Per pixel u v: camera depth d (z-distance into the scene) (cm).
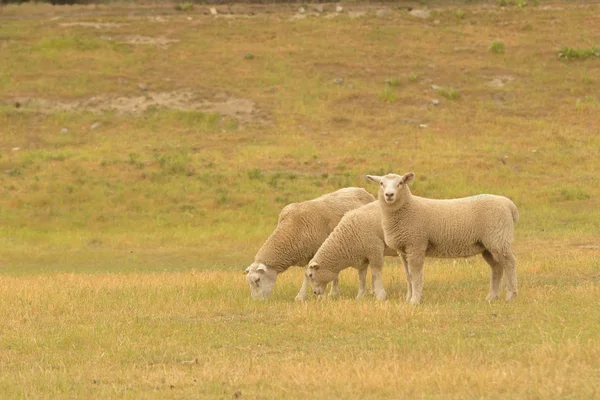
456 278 3362
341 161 6888
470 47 9638
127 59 9231
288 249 3078
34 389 1791
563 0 11112
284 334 2291
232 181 6431
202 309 2708
